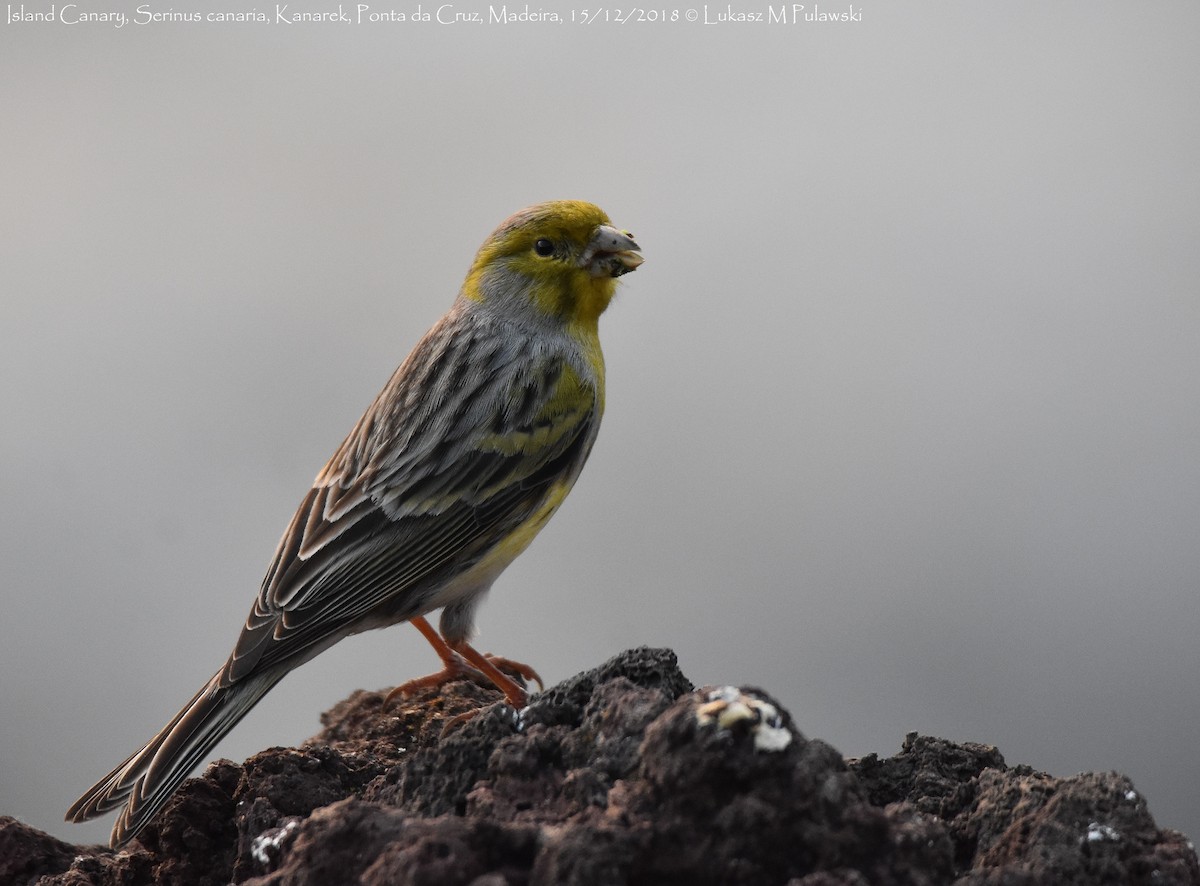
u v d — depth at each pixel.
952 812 9.82
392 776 10.54
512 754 9.19
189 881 10.63
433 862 7.96
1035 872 8.53
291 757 10.92
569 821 8.53
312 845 8.66
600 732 9.24
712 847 8.11
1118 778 9.05
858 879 7.82
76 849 11.45
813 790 8.16
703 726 8.26
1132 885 8.62
